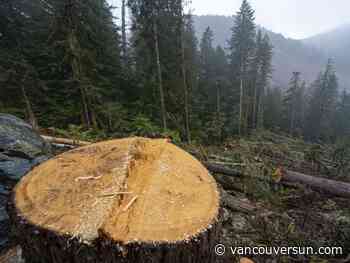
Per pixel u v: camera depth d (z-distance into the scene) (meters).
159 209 1.36
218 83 22.81
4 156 3.23
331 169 6.69
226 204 3.87
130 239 1.14
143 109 11.60
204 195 1.60
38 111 8.78
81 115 8.99
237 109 22.12
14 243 2.38
